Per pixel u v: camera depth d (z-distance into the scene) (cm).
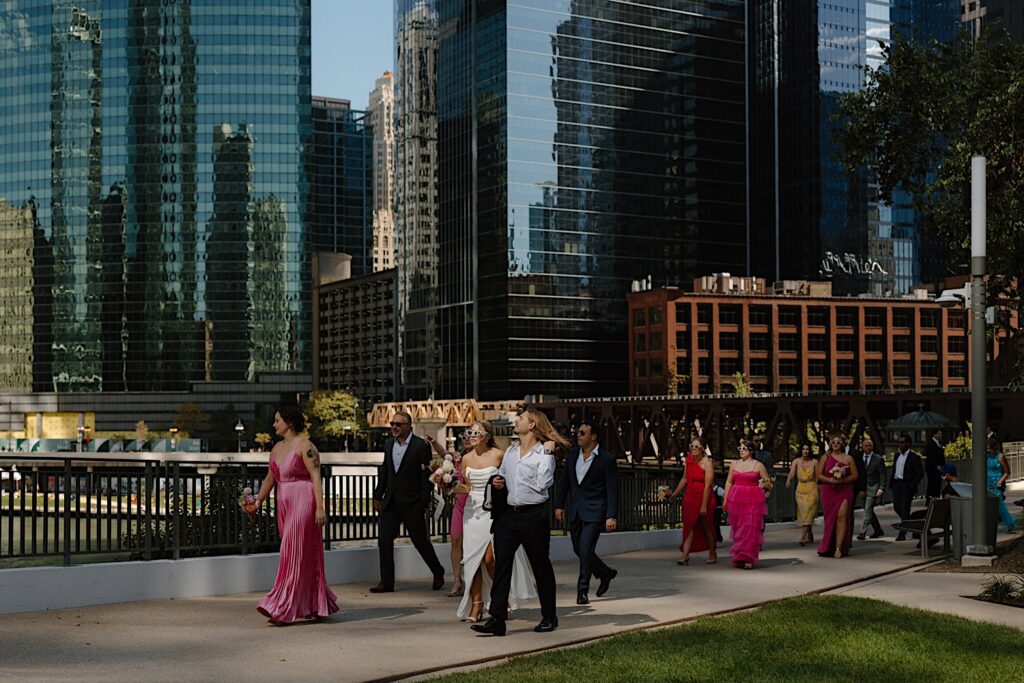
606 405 12006
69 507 1434
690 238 17312
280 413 1298
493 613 1220
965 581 1752
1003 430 7612
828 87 17775
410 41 18738
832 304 15900
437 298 17288
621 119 16700
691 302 15350
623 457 11344
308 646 1138
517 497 1229
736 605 1464
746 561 1931
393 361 18500
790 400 9300
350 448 17225
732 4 17975
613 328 16250
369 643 1159
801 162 17800
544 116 15988
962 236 2656
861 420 8606
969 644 1170
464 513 1329
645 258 16750
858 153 3128
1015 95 2566
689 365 15262
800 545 2414
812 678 994
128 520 1499
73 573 1403
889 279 18000
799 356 15750
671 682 965
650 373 15562
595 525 1477
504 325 15538
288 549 1287
